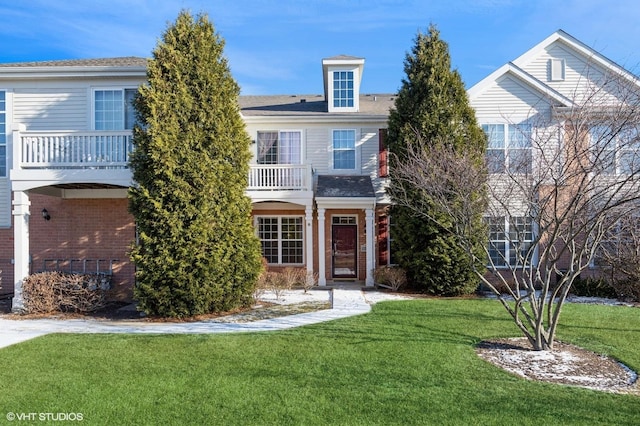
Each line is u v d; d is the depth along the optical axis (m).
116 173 11.51
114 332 8.81
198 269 10.51
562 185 7.25
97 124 13.77
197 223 10.52
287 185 15.27
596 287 13.76
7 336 8.45
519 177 9.33
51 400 5.14
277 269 17.19
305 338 8.03
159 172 10.32
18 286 11.24
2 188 13.97
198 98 10.91
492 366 6.41
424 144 13.47
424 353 7.02
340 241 17.28
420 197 13.81
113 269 13.74
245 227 11.48
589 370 6.39
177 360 6.72
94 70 13.47
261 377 5.90
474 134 14.27
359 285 16.05
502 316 10.08
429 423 4.49
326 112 17.66
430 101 14.25
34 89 13.88
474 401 5.08
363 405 4.95
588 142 7.50
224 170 11.09
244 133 11.77
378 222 16.88
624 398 5.23
